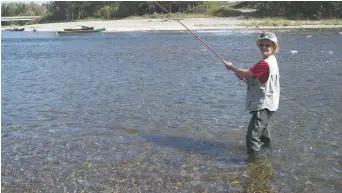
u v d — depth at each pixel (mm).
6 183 5141
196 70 14492
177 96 10023
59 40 40938
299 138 6547
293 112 8148
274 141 6414
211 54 20781
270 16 61219
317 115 7895
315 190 4762
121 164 5668
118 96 10297
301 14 58188
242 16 63719
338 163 5516
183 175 5242
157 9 78625
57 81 13078
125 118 8086
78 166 5637
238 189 4809
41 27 74000
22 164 5754
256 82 5789
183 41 32250
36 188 5008
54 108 9156
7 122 8008
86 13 90688
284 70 13977
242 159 5742
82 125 7668
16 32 64812
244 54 20609
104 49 27375
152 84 11859
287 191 4746
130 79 12977
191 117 8008
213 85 11320
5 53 26188
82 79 13359
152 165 5598
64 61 19969
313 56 18109
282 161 5617
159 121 7785
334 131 6871
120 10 82562
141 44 30766
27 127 7621
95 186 5016
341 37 29828
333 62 15742
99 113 8578
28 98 10375
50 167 5629
